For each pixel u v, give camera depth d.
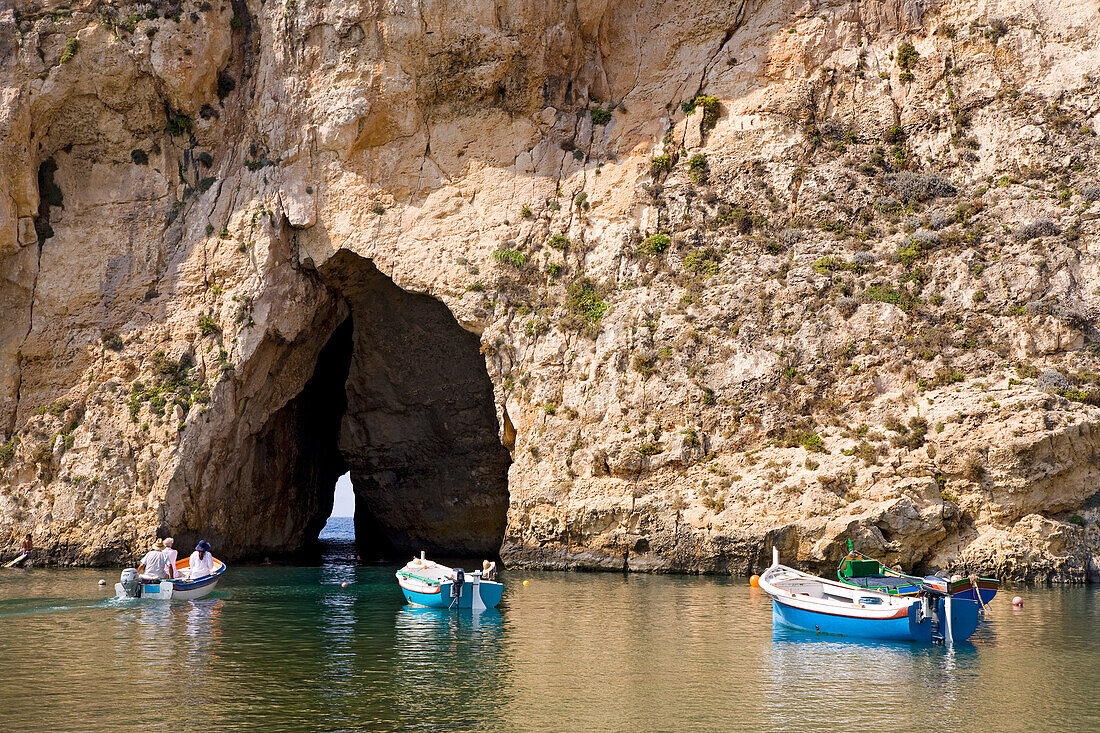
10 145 46.34
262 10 49.84
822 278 41.31
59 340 47.19
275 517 51.03
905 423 37.94
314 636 25.27
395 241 46.94
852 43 46.19
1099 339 37.91
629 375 41.66
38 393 46.88
